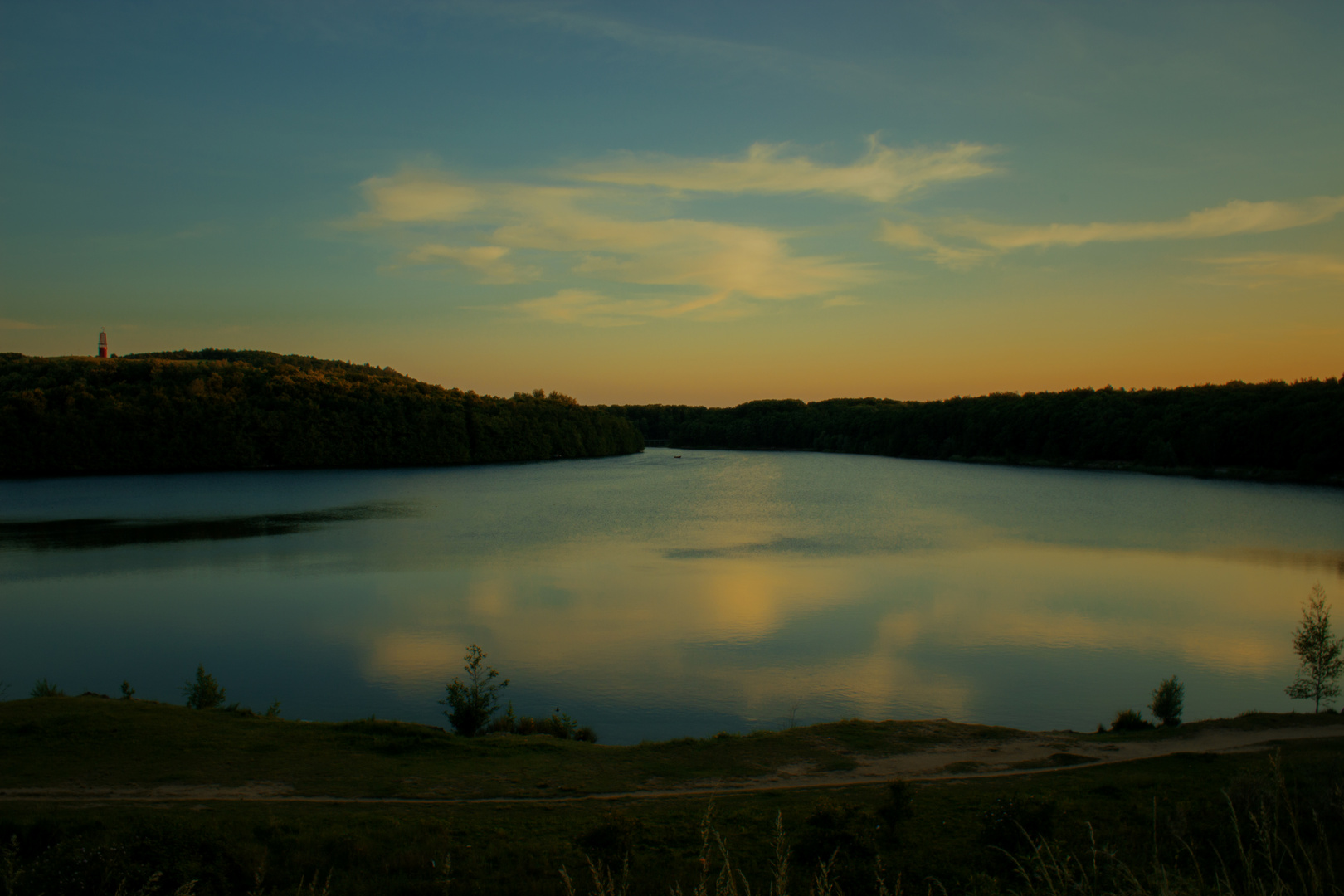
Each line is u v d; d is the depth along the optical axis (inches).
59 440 4842.5
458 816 642.8
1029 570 2199.8
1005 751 874.8
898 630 1571.1
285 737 869.8
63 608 1722.4
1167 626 1610.5
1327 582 2050.9
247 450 5477.4
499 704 1144.2
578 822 628.1
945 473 5703.7
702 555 2447.1
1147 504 3745.1
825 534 2896.2
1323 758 714.8
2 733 836.0
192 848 490.9
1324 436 4397.1
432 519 3272.6
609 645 1457.9
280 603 1775.3
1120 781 704.4
